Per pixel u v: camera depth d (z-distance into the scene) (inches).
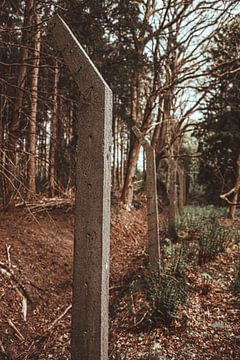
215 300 239.1
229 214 588.1
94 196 99.2
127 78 506.9
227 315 218.5
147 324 206.7
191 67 523.2
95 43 414.6
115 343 189.5
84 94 101.0
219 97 570.3
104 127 98.7
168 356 178.9
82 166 100.9
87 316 99.4
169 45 546.6
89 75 100.5
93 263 99.0
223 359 176.1
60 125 380.8
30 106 335.9
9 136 305.1
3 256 259.4
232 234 404.5
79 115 101.7
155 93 537.3
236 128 771.4
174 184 400.8
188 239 378.0
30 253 282.7
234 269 297.0
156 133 679.1
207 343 189.9
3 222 315.9
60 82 430.0
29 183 362.3
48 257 291.0
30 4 298.4
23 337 197.3
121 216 493.0
